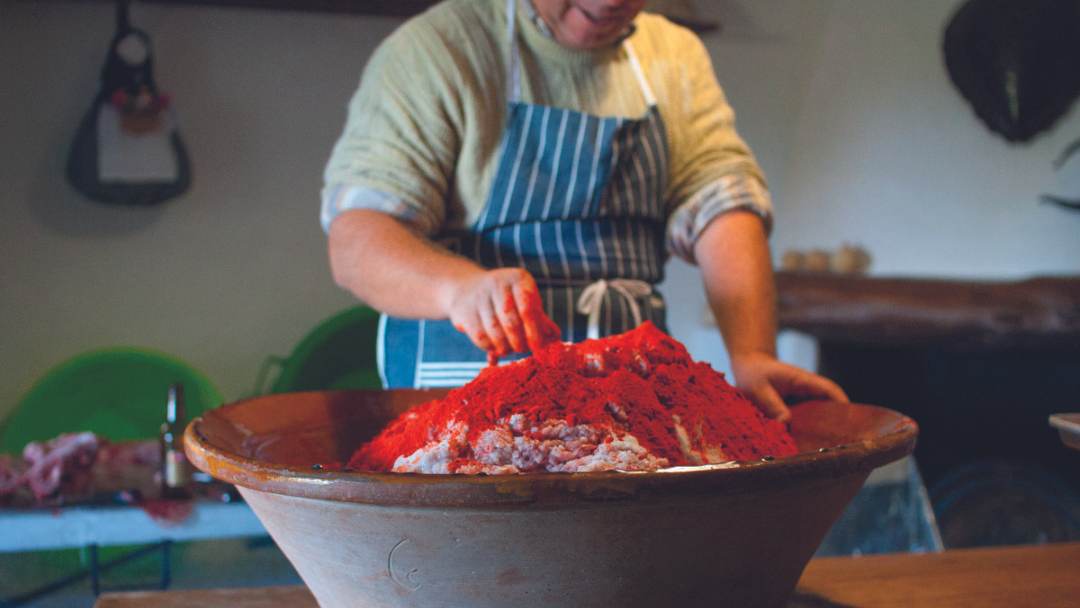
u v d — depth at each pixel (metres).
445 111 1.28
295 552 0.69
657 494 0.56
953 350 3.26
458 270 1.05
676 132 1.42
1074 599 0.90
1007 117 3.27
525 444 0.72
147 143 3.11
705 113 1.45
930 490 3.37
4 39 3.11
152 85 3.11
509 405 0.76
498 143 1.31
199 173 3.30
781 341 3.90
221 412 0.87
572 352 0.82
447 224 1.35
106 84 3.08
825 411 1.01
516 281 0.92
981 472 3.30
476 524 0.58
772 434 0.89
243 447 0.83
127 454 2.13
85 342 3.26
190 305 3.34
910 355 3.46
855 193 3.81
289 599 0.94
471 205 1.33
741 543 0.63
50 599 1.89
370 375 3.18
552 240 1.32
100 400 2.95
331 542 0.64
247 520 1.74
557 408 0.75
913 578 0.97
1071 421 0.75
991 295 3.10
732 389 0.91
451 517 0.58
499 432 0.73
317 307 3.45
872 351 3.54
